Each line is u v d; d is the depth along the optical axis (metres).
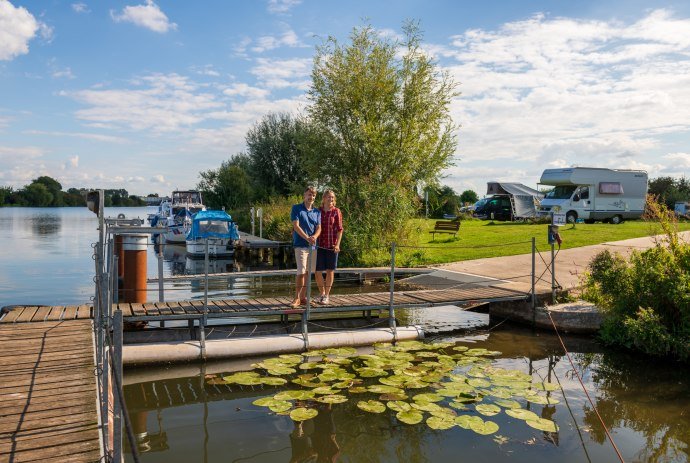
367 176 19.81
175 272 19.50
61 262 21.20
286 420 5.74
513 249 18.06
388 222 17.81
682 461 4.91
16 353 6.19
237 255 24.81
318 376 7.09
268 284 15.83
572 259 15.41
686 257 8.70
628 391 6.81
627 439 5.38
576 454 5.03
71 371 5.64
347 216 17.72
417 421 5.56
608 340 9.04
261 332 9.05
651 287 8.74
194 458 4.89
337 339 8.69
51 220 62.56
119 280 9.34
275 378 7.00
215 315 8.13
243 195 40.66
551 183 29.36
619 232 22.42
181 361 7.72
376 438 5.30
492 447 5.14
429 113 19.75
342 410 5.95
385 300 9.64
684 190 47.56
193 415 5.90
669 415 6.02
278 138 40.94
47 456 3.94
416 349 8.59
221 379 7.05
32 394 5.04
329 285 9.02
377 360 7.84
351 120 20.11
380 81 19.42
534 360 8.18
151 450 5.07
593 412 6.09
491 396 6.41
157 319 7.85
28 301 13.04
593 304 10.46
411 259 16.75
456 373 7.32
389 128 19.72
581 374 7.50
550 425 5.57
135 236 9.15
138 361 7.54
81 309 8.38
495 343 9.23
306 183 22.55
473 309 12.12
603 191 28.58
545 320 10.20
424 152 19.52
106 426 4.08
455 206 41.16
